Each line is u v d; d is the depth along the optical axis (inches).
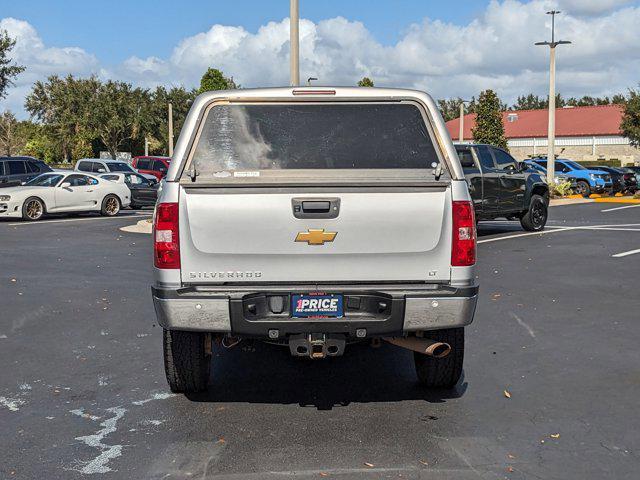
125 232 732.7
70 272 470.3
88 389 230.2
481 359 261.7
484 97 2212.1
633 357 263.1
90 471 167.9
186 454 177.5
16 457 176.4
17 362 261.4
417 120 205.6
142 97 2753.4
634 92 2100.1
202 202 189.8
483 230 732.7
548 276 442.9
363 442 184.4
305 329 190.2
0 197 869.2
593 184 1401.3
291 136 204.7
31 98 2741.1
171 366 215.2
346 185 189.0
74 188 921.5
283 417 203.6
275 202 189.6
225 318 189.2
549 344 281.9
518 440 185.8
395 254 191.9
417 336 214.2
